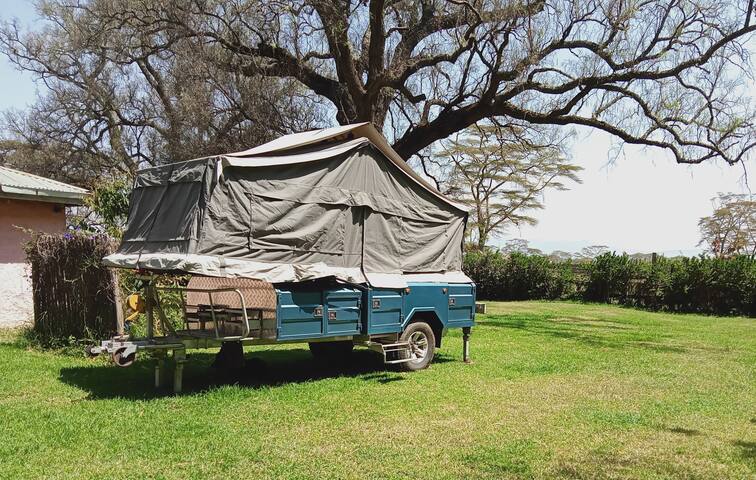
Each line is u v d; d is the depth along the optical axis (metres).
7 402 6.16
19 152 25.03
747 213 42.31
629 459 4.79
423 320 8.78
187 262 6.09
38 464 4.39
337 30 15.53
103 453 4.65
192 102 17.45
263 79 17.56
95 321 8.90
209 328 7.99
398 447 4.96
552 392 7.18
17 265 12.03
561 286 25.27
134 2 17.11
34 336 9.70
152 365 8.32
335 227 7.57
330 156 7.50
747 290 19.70
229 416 5.77
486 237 43.75
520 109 16.31
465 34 15.34
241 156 6.76
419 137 17.64
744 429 5.73
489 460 4.69
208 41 17.05
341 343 9.05
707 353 10.66
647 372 8.60
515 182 42.59
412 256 8.71
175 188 6.83
